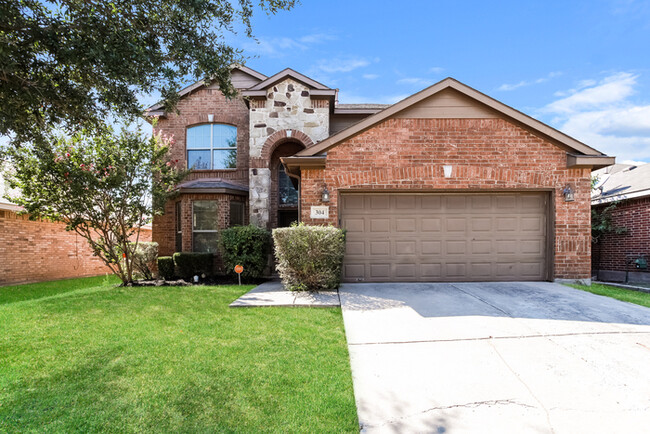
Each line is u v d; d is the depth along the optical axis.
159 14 4.77
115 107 5.17
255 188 11.26
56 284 10.87
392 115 8.01
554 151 7.98
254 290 7.50
